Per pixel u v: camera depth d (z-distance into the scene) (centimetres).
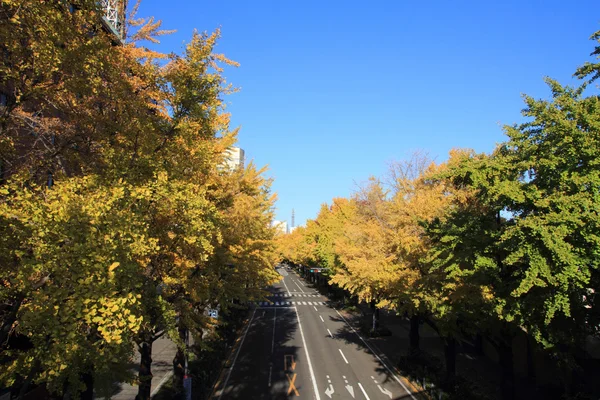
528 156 915
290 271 11050
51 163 828
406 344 2800
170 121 950
